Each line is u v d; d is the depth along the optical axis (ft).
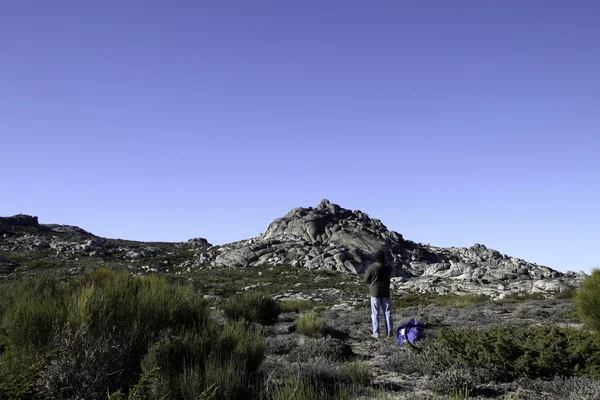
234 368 17.87
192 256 261.85
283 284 175.42
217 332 22.44
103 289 25.44
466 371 22.98
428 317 52.19
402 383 23.04
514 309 67.10
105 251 234.38
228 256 246.27
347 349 31.50
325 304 105.09
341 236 272.51
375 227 312.71
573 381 21.20
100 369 17.52
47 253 210.38
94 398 16.49
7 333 18.88
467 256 304.30
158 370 17.31
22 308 19.34
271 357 28.32
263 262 239.71
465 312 61.67
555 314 55.67
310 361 25.46
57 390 16.19
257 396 16.72
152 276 35.14
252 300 48.75
